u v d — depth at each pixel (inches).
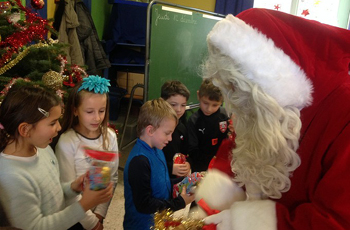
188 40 113.5
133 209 47.8
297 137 26.5
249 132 29.0
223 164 38.2
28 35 68.7
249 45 26.3
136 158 46.5
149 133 48.3
